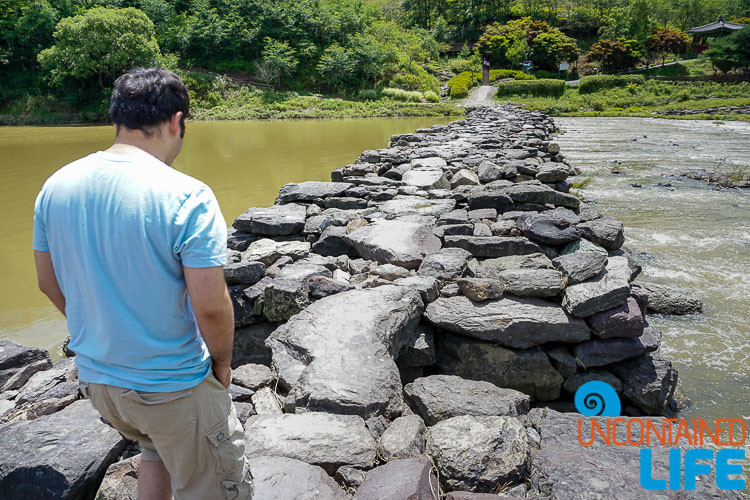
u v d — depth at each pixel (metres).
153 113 1.51
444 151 9.97
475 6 70.75
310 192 6.43
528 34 57.75
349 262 4.71
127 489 2.25
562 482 2.28
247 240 5.16
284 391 3.05
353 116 32.75
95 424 2.64
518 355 3.54
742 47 44.69
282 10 46.06
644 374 3.48
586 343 3.54
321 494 2.08
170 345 1.46
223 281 1.45
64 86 36.00
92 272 1.42
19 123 32.25
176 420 1.51
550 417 2.94
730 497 2.19
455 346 3.63
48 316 4.89
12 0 38.41
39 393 3.18
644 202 8.98
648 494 2.19
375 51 43.31
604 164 12.86
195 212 1.42
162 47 43.88
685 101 35.56
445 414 2.88
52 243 1.48
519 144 11.05
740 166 12.40
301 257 4.81
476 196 6.12
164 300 1.43
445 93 45.47
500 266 4.36
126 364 1.45
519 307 3.62
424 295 3.78
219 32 43.38
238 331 3.99
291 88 43.09
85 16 33.66
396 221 5.18
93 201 1.42
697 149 15.57
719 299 5.18
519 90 41.16
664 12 70.69
